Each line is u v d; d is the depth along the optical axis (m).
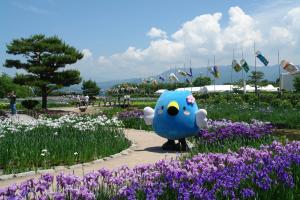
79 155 11.36
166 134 13.02
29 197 6.10
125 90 51.91
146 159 11.70
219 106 31.17
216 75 51.28
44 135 13.44
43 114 29.70
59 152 11.21
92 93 78.56
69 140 12.33
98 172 6.88
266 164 7.64
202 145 12.05
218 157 8.18
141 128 20.91
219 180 6.24
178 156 11.22
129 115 23.12
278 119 21.12
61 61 38.81
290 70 38.78
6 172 9.54
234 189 6.26
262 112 24.50
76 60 40.53
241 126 13.85
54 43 40.78
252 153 8.93
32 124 16.81
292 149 9.45
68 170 10.10
